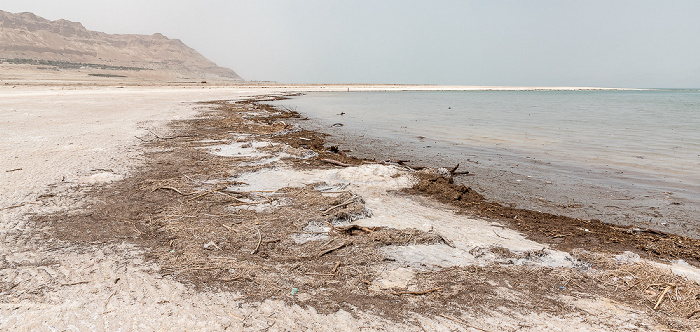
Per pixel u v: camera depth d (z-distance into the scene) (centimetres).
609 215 722
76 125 1558
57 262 450
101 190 735
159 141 1280
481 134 1794
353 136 1659
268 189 782
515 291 427
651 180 980
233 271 446
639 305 405
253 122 1908
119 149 1114
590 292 431
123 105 2616
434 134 1775
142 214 622
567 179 982
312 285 423
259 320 353
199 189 762
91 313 351
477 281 445
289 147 1230
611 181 965
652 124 2328
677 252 554
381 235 552
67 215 602
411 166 1070
